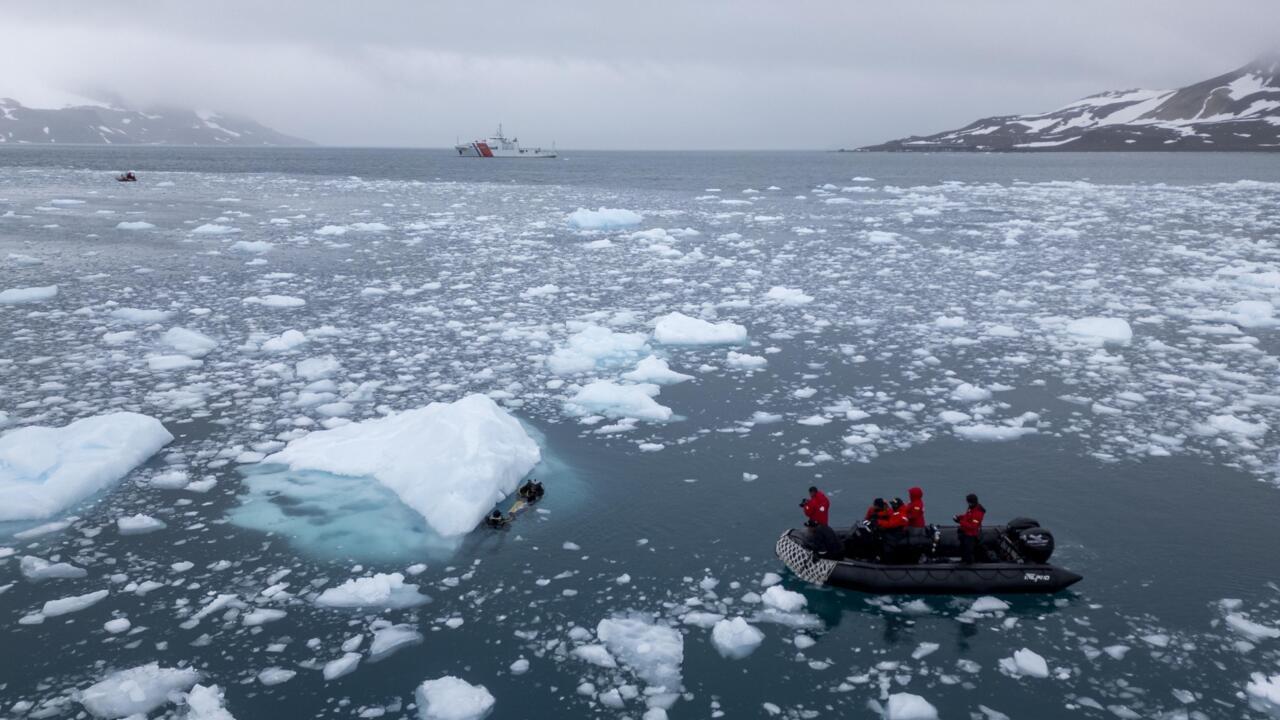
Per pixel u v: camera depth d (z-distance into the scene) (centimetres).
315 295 2561
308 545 1066
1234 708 786
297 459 1290
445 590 972
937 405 1605
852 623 919
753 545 1081
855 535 1019
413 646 868
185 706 773
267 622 906
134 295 2494
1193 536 1104
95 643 864
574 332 2145
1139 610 944
